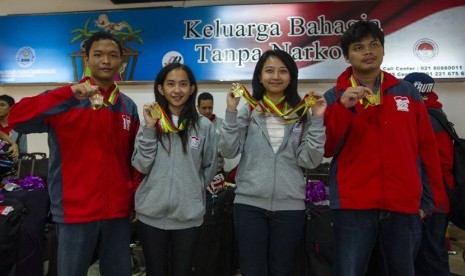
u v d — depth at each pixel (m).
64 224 1.32
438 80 3.18
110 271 1.39
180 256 1.39
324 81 3.32
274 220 1.38
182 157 1.42
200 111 3.04
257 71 1.51
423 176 1.36
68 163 1.33
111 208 1.36
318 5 3.34
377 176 1.26
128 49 3.52
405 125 1.29
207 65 3.45
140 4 3.60
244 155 1.46
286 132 1.42
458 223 1.81
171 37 3.49
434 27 3.20
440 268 1.79
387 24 3.25
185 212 1.38
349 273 1.27
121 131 1.44
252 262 1.37
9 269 1.81
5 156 2.21
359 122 1.31
